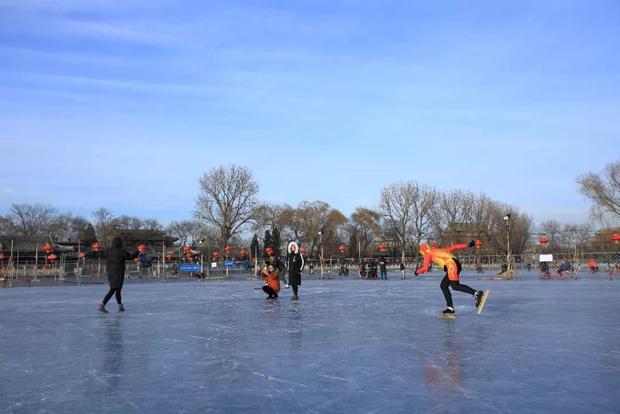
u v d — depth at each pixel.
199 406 5.89
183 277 60.22
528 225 89.94
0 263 61.69
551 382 6.79
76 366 8.02
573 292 22.92
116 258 16.02
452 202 85.44
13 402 6.10
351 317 14.15
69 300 21.52
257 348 9.44
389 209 83.19
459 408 5.70
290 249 20.56
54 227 112.25
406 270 71.00
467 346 9.42
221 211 78.12
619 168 59.59
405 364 7.96
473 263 64.44
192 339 10.52
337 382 6.90
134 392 6.50
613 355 8.52
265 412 5.64
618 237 38.28
